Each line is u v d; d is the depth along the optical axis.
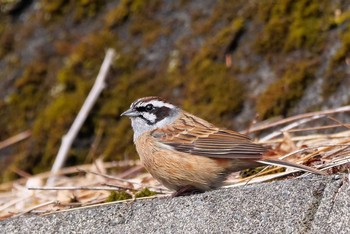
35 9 15.38
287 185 8.19
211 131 9.84
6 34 15.34
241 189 8.41
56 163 13.66
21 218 9.28
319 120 12.51
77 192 11.55
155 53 14.38
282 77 13.38
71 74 14.70
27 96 14.84
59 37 15.05
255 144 9.48
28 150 14.45
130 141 13.95
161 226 8.57
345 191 7.88
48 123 14.49
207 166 9.69
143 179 11.41
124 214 8.79
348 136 11.08
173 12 14.56
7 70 15.12
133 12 14.78
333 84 13.03
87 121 14.23
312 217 7.91
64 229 9.01
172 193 10.21
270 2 13.91
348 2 13.56
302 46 13.48
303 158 9.82
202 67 13.92
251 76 13.59
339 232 7.74
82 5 15.10
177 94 13.95
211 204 8.41
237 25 13.95
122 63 14.45
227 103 13.53
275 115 13.15
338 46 13.25
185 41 14.23
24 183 13.95
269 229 8.05
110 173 13.52
